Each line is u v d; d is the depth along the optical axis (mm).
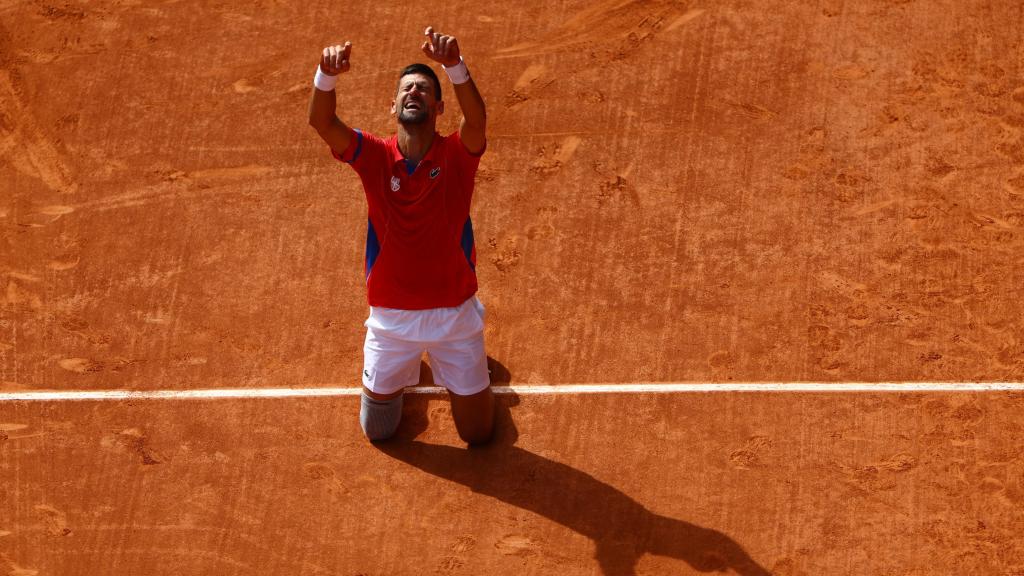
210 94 35750
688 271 31438
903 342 29906
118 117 35344
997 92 34406
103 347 30734
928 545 26609
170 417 29438
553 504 27578
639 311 30797
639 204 32719
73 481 28406
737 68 35406
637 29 36500
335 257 32156
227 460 28641
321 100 23141
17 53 36938
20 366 30469
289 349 30531
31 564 27047
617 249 31938
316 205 33188
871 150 33438
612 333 30469
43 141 34906
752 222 32219
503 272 31656
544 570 26547
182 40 37125
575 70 35656
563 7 37156
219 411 29500
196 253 32375
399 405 28109
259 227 32781
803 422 28672
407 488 27984
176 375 30172
